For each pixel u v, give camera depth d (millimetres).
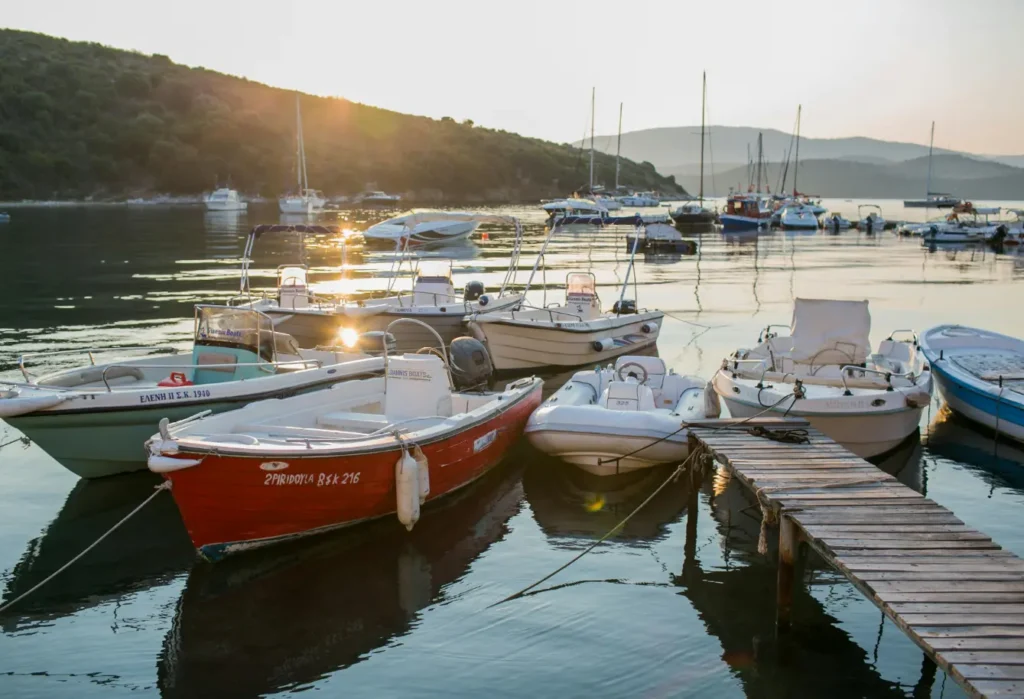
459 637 6461
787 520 6594
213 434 7844
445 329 15891
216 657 6184
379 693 5746
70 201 93500
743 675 5988
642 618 6750
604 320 15594
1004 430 11047
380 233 43594
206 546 7465
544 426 9625
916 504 6871
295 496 7672
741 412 10352
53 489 9414
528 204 112875
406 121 152125
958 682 4598
